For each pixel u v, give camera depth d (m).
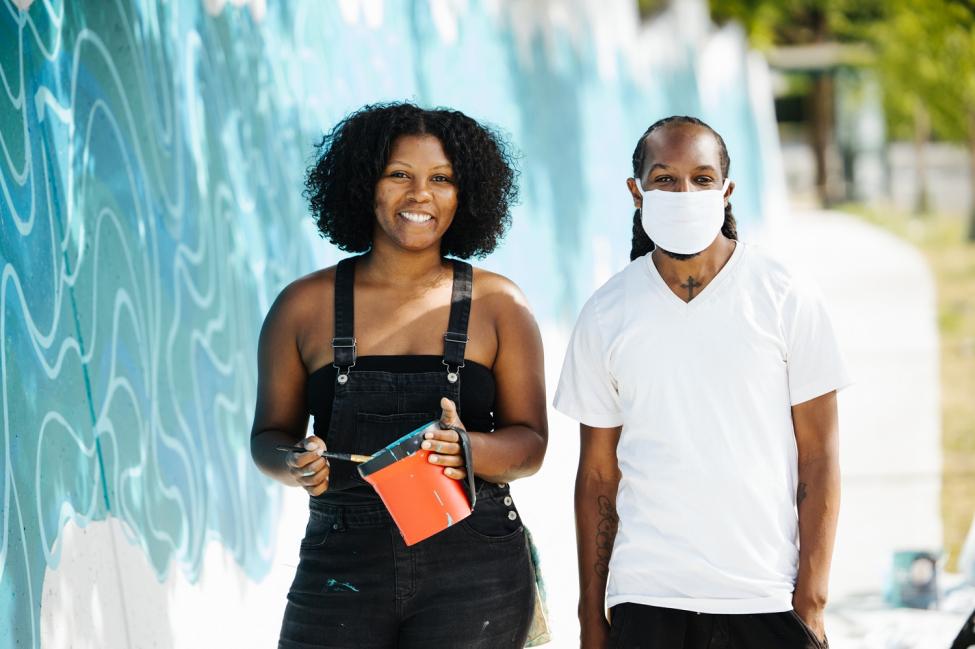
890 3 29.41
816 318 3.41
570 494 8.27
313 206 3.83
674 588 3.38
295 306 3.62
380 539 3.40
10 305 3.41
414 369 3.51
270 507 5.62
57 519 3.55
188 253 4.89
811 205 46.06
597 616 3.66
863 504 9.58
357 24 6.93
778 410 3.40
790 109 58.72
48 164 3.80
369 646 3.41
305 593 3.46
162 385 4.52
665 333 3.40
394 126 3.57
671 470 3.38
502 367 3.62
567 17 11.13
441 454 3.22
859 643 6.24
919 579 6.75
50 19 3.96
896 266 25.97
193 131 5.09
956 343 16.83
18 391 3.39
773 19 29.55
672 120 3.48
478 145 3.66
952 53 28.59
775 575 3.37
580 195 10.81
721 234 3.50
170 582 4.35
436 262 3.65
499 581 3.45
